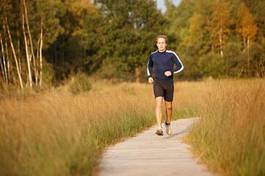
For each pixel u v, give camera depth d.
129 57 83.19
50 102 13.50
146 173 9.01
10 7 59.72
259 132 8.88
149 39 83.50
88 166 9.12
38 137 9.05
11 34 62.75
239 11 82.12
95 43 83.75
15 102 12.07
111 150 12.36
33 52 64.50
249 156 8.34
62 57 77.62
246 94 12.13
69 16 77.00
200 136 12.81
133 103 21.91
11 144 8.58
